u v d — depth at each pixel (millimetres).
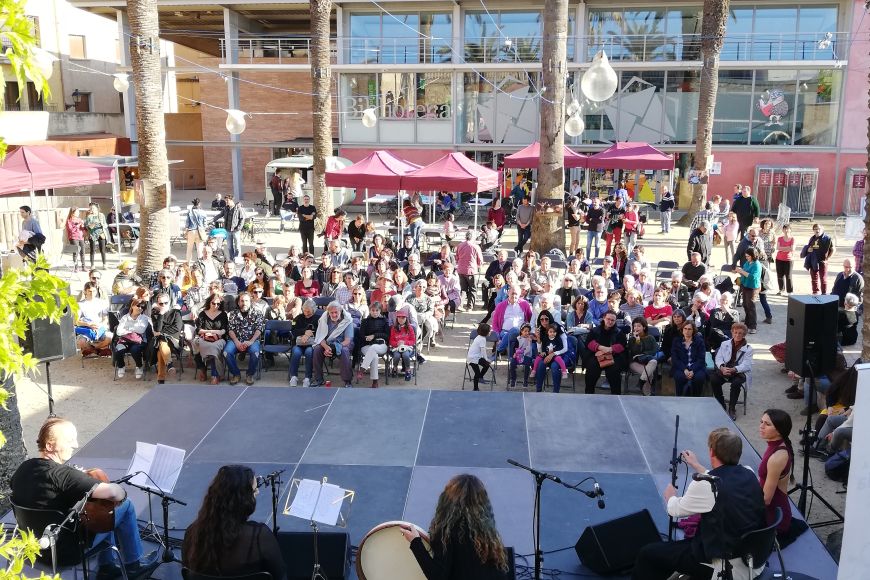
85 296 13727
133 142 35094
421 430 9211
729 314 12344
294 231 27188
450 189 18875
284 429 9242
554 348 11750
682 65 29297
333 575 6035
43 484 5465
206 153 38531
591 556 6367
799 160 29922
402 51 31453
